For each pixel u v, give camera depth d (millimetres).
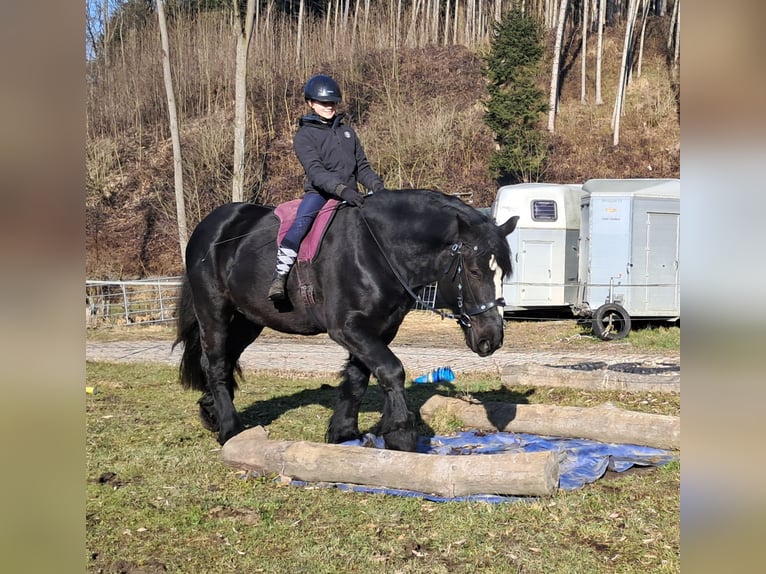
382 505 4828
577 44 42438
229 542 4305
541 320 19031
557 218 17438
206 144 32375
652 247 16125
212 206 31250
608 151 33438
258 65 38531
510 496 4906
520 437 6641
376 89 36750
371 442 5965
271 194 32250
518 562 3930
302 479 5375
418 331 19328
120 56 37531
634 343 14891
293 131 35500
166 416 7910
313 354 14867
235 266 6234
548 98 37344
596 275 16219
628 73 38906
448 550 4109
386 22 43844
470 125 33500
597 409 6602
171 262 29859
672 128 34500
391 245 5355
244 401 8836
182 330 6895
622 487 5133
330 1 47062
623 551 4059
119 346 16375
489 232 5016
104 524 4594
